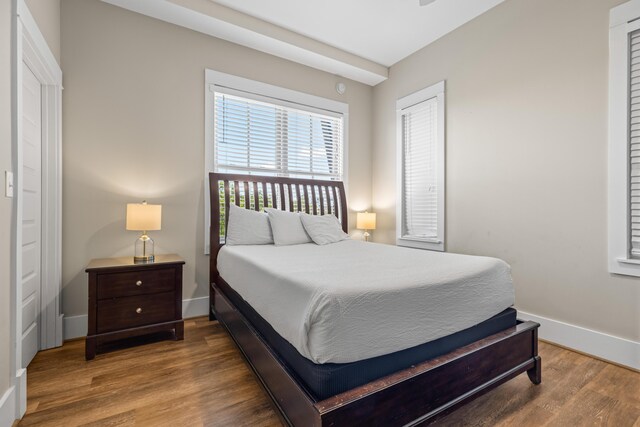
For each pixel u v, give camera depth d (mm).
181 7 2674
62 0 2461
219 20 2844
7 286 1451
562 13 2379
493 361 1594
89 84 2562
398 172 3848
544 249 2482
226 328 2414
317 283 1371
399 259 2084
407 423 1259
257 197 3324
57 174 2326
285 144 3633
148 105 2807
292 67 3602
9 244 1474
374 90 4246
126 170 2713
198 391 1752
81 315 2521
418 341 1364
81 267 2529
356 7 2846
